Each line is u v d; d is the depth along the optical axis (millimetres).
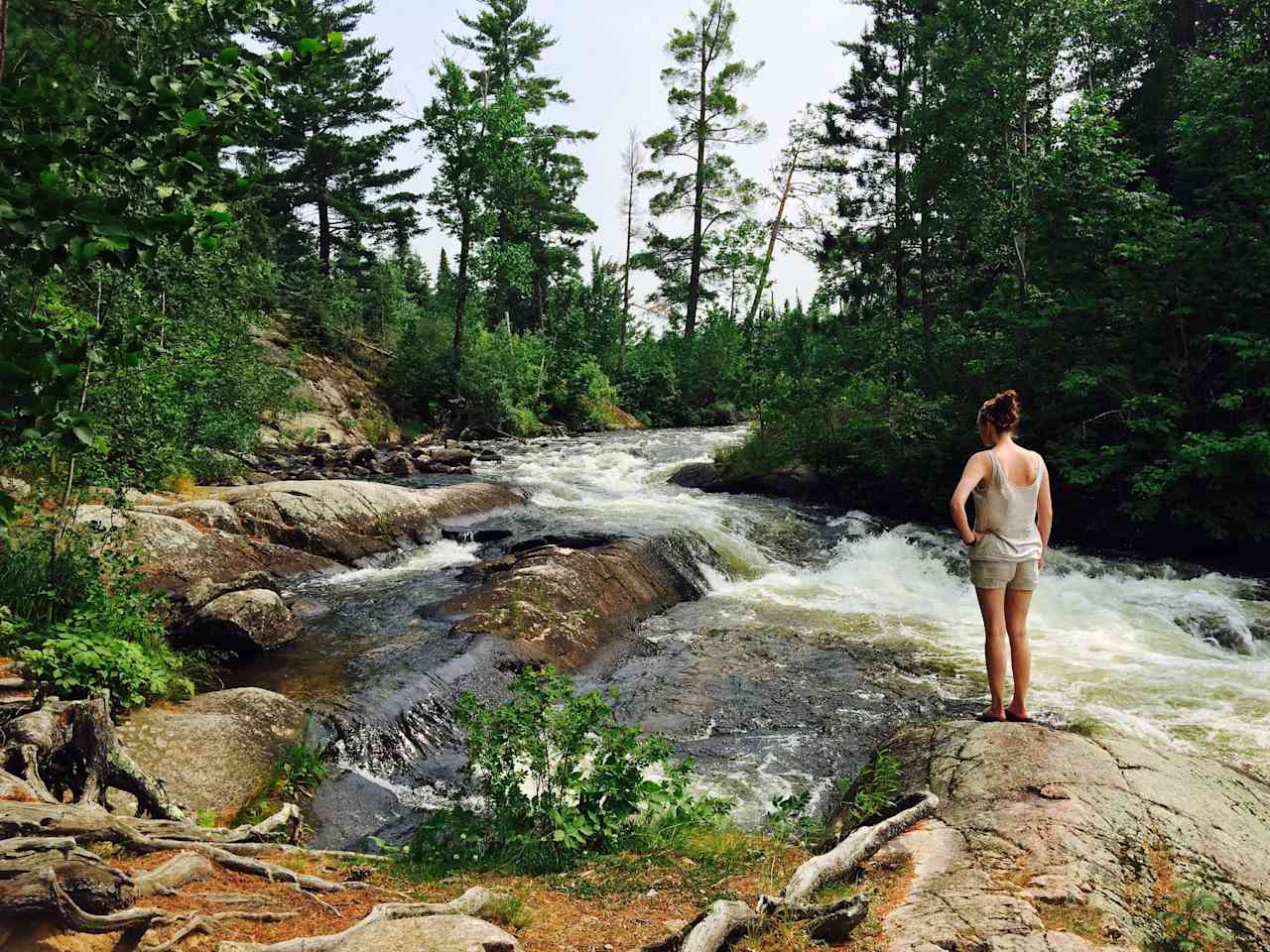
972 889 3303
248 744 5746
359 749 6246
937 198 19547
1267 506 12594
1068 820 3918
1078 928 3021
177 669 6816
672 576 11383
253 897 3146
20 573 6668
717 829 4941
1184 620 10008
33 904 2457
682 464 20562
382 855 5000
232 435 14773
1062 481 14859
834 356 19172
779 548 13898
